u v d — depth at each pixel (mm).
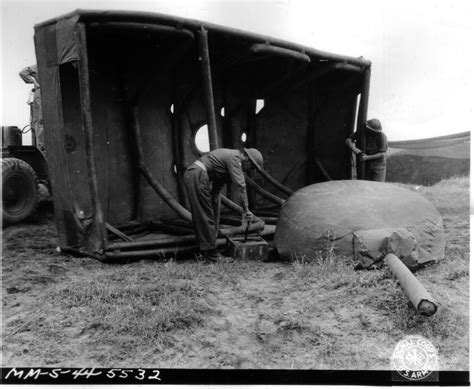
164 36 6309
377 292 4559
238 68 8430
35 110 8281
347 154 10172
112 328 4000
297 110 9617
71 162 6449
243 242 6086
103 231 5695
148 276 5148
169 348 3812
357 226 5332
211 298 4648
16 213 7648
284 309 4426
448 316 4184
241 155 5945
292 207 6082
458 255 5902
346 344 3896
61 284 4914
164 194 7020
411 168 12875
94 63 6891
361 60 9023
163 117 7754
